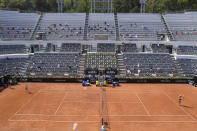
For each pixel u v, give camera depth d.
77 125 23.61
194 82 42.53
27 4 104.62
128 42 54.78
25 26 58.84
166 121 25.05
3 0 91.44
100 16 63.56
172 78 43.88
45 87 39.62
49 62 48.16
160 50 53.78
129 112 27.58
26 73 45.31
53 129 22.67
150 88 39.81
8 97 33.31
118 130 22.58
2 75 43.38
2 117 25.58
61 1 67.88
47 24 60.34
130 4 96.75
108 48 53.97
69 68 46.56
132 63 48.31
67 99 32.59
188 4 85.12
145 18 62.97
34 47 55.28
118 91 37.41
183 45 54.25
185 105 30.56
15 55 49.34
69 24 60.44
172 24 60.59
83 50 56.38
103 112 27.41
